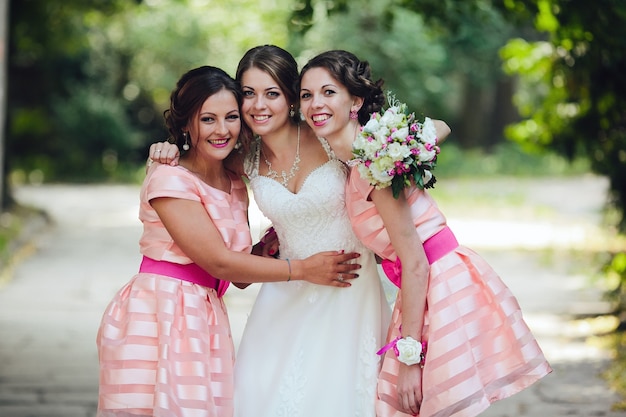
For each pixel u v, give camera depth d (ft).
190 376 14.34
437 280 14.40
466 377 14.08
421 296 14.21
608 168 36.09
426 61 90.43
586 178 103.45
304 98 14.57
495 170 107.14
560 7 25.50
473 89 122.83
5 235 49.06
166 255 14.78
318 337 15.12
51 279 41.14
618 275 37.47
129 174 101.19
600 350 27.68
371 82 14.60
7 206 60.29
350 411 14.87
